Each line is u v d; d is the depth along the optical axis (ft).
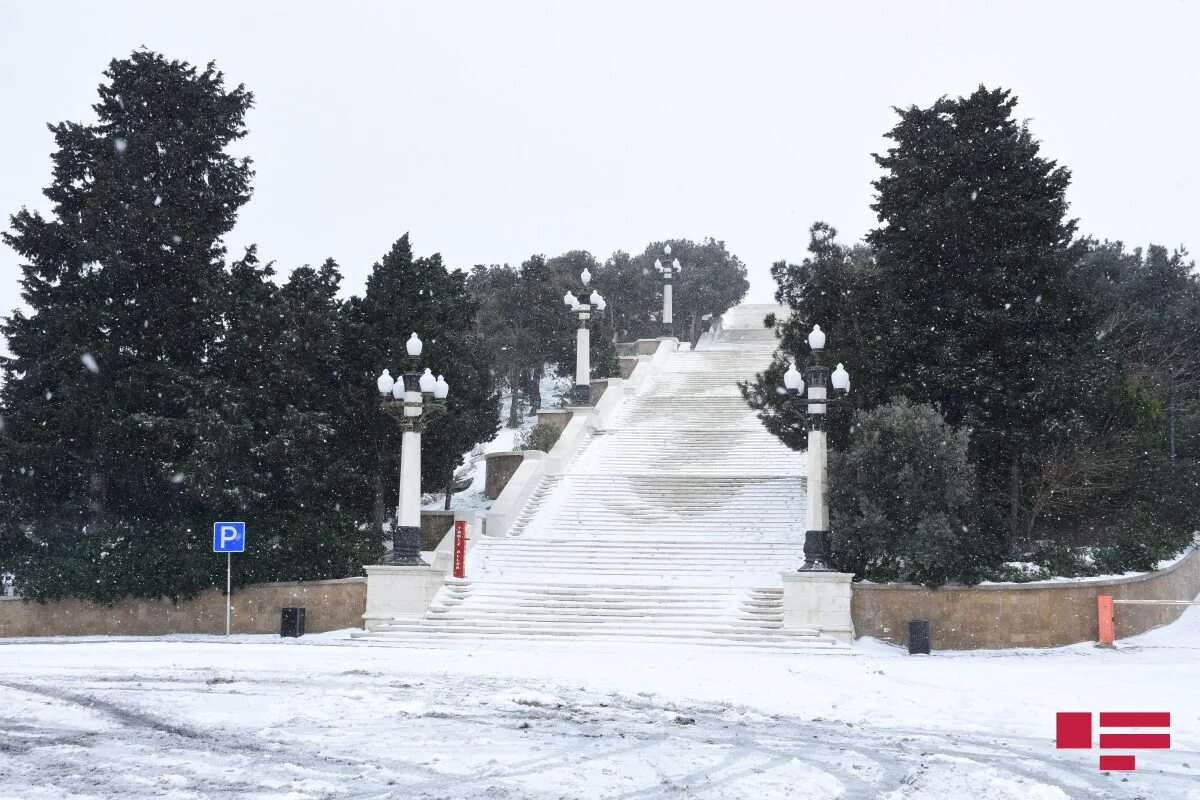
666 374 171.83
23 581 99.04
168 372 102.94
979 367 96.63
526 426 195.00
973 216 101.14
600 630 85.92
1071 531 105.60
